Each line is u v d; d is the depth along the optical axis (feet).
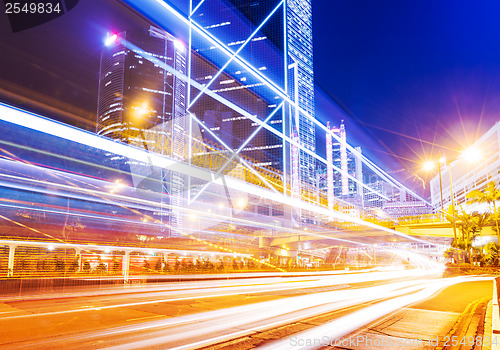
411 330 27.37
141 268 106.42
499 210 193.88
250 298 49.21
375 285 76.89
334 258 316.60
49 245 89.86
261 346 22.61
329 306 41.01
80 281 65.57
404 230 219.41
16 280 57.72
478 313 35.63
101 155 296.30
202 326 28.81
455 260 170.60
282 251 271.49
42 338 24.67
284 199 445.37
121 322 30.53
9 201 189.37
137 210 353.10
